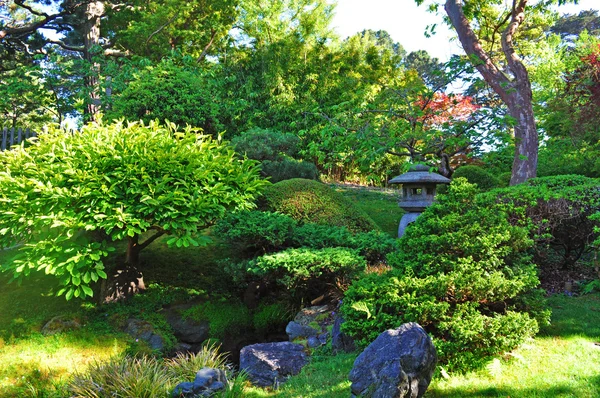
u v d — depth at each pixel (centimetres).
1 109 1764
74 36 1861
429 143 766
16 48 1700
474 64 759
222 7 1714
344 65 1587
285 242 659
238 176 604
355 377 333
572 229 589
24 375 468
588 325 446
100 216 506
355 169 1422
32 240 562
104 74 1201
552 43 1647
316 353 472
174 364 445
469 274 401
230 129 1286
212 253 803
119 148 566
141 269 731
